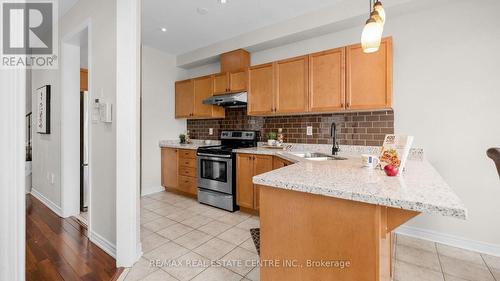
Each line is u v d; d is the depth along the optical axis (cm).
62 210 282
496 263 189
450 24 219
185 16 287
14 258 86
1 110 83
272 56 340
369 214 91
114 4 192
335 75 255
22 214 88
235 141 379
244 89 338
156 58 405
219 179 327
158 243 223
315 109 269
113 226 200
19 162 87
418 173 127
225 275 174
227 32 334
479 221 209
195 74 444
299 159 208
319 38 298
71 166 286
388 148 138
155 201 358
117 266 184
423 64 232
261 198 122
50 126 312
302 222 108
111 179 200
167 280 168
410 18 238
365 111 266
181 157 385
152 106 401
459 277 171
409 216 93
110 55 197
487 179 205
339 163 169
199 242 225
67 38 263
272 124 347
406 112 241
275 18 293
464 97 214
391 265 169
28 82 399
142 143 388
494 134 203
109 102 198
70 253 204
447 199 79
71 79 281
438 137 226
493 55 202
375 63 233
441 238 223
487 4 204
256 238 234
